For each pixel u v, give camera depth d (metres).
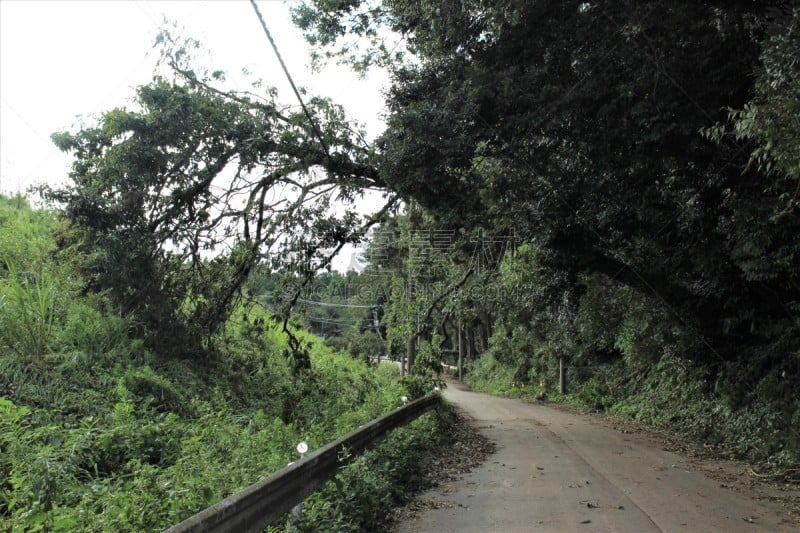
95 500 5.49
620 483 9.26
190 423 9.68
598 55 11.11
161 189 13.76
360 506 6.73
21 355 9.11
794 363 13.22
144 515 4.75
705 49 10.64
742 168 11.55
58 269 12.07
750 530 6.55
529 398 35.94
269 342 18.45
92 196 12.49
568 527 6.71
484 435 16.11
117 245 12.47
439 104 12.61
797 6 7.86
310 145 14.66
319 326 59.41
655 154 12.56
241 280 15.17
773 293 13.95
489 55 12.09
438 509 7.68
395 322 28.77
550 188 14.31
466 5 11.16
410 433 11.66
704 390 17.72
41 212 16.67
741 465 11.25
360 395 17.72
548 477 9.81
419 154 12.34
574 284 21.61
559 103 11.57
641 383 24.31
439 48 12.72
